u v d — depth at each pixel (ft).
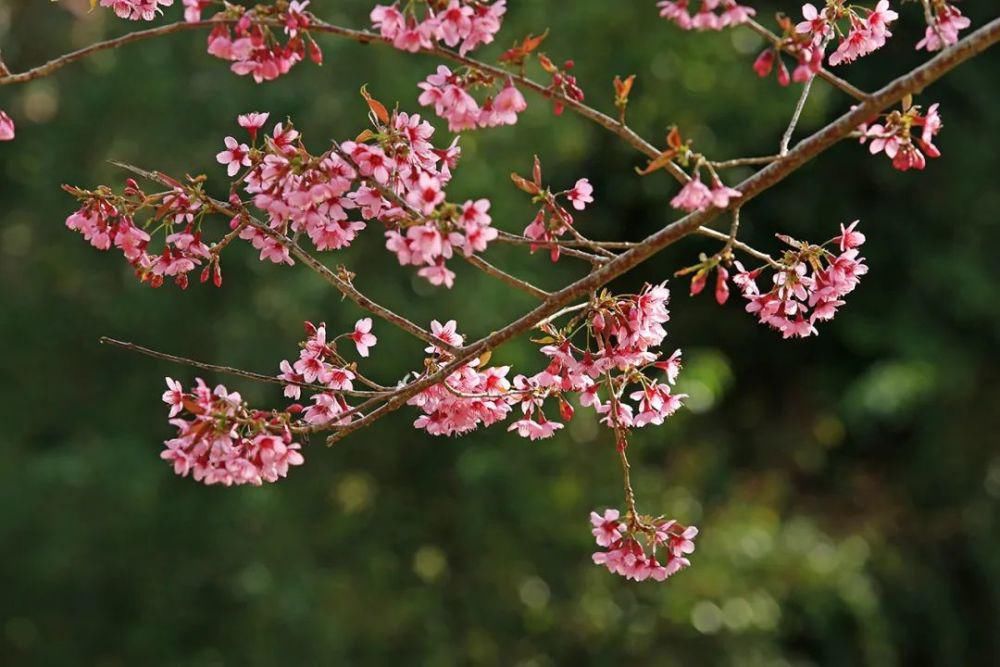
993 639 38.27
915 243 39.32
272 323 30.40
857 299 39.86
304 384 8.86
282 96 29.89
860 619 36.04
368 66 29.89
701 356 35.09
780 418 41.01
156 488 30.73
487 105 8.43
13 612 31.45
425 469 32.68
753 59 35.04
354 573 32.09
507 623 33.06
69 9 34.04
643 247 8.57
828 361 41.04
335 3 29.91
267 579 30.78
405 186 8.55
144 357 32.01
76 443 31.83
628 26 32.71
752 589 34.96
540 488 32.48
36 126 33.06
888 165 38.65
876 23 9.27
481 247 8.11
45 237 32.86
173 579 31.22
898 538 39.22
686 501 35.22
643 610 33.88
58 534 30.76
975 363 39.40
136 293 31.45
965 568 38.93
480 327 29.68
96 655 31.50
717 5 8.15
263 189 8.62
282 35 25.14
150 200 8.92
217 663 30.89
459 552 32.99
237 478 8.49
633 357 8.90
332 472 32.04
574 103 8.30
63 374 32.65
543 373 9.11
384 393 8.84
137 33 8.23
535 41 8.24
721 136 35.88
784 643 36.81
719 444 38.65
